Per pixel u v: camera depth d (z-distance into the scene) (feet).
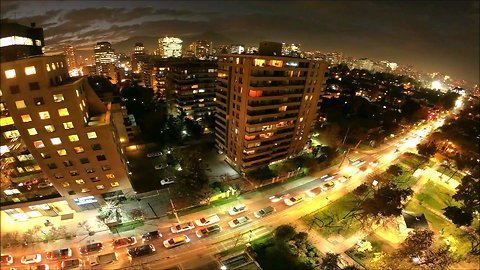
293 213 215.31
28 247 172.55
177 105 364.58
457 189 264.11
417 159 324.39
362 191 227.61
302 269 165.78
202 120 353.72
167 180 236.43
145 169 257.75
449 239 201.16
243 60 211.20
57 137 164.76
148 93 423.23
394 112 457.68
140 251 169.17
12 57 163.73
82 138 170.91
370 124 390.21
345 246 187.11
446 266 170.19
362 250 182.09
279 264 168.55
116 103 285.64
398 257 171.73
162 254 172.24
